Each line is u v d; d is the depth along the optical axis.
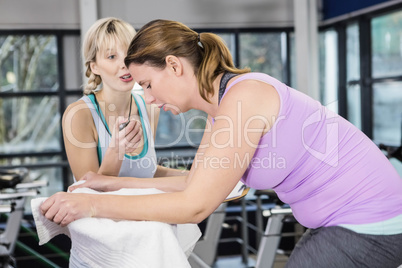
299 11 6.27
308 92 6.26
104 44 1.58
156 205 1.04
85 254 1.10
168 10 6.61
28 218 5.04
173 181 1.36
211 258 2.95
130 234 1.01
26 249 4.43
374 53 5.80
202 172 1.05
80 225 1.03
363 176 1.13
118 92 1.64
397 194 1.14
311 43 6.30
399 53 5.43
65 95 6.48
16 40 6.47
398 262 1.13
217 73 1.16
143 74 1.16
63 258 4.50
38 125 6.52
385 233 1.10
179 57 1.15
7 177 2.76
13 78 6.51
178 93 1.18
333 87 6.34
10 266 2.71
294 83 6.84
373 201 1.12
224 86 1.14
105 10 6.45
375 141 5.79
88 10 6.14
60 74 6.45
